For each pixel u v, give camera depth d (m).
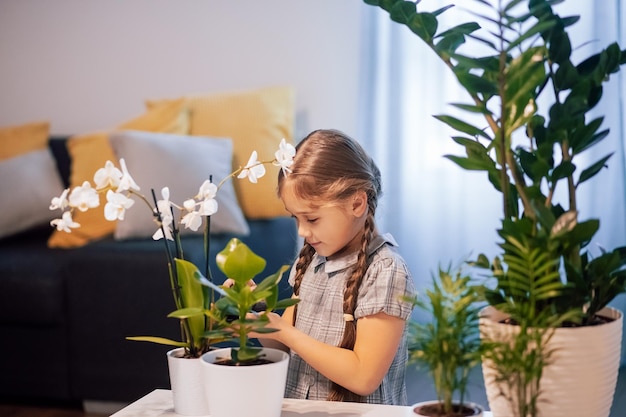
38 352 2.95
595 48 3.41
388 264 1.63
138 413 1.34
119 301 2.84
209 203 1.34
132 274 2.82
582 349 1.10
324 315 1.73
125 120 4.05
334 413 1.32
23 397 3.17
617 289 1.20
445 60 1.28
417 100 3.72
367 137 3.76
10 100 4.20
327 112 3.83
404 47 3.71
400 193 3.74
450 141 3.69
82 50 4.09
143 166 3.11
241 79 3.91
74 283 2.88
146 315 2.81
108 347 2.86
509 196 1.21
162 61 4.00
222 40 3.93
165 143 3.20
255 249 3.22
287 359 1.25
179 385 1.31
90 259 2.86
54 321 2.91
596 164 1.24
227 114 3.50
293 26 3.84
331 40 3.80
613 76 3.37
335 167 1.65
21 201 3.51
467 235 3.69
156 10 3.99
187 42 3.97
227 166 3.29
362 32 3.74
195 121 3.52
